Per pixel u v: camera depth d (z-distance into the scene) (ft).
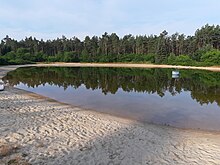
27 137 34.40
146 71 221.66
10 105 57.52
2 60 291.17
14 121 42.52
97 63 378.73
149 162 28.63
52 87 106.63
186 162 29.04
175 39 405.80
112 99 76.74
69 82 126.93
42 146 31.32
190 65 302.25
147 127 44.83
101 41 440.86
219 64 282.15
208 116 56.29
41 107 57.93
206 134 41.88
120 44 427.33
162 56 349.20
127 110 61.00
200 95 87.92
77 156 29.07
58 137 35.42
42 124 41.88
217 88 107.45
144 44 419.95
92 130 40.14
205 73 199.72
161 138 38.04
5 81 124.67
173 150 32.86
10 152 28.60
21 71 205.16
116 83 124.06
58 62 390.83
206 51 314.14
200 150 33.22
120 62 379.76
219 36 358.64
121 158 29.27
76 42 464.24
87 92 91.91
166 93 91.97
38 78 146.61
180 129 44.88
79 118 48.60
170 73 197.88
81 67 284.20
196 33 399.44
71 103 68.33
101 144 33.63
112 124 45.14
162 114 57.67
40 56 393.09
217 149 33.81
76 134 37.42
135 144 34.42
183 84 122.21
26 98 70.64
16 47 445.37
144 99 77.82
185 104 70.38
